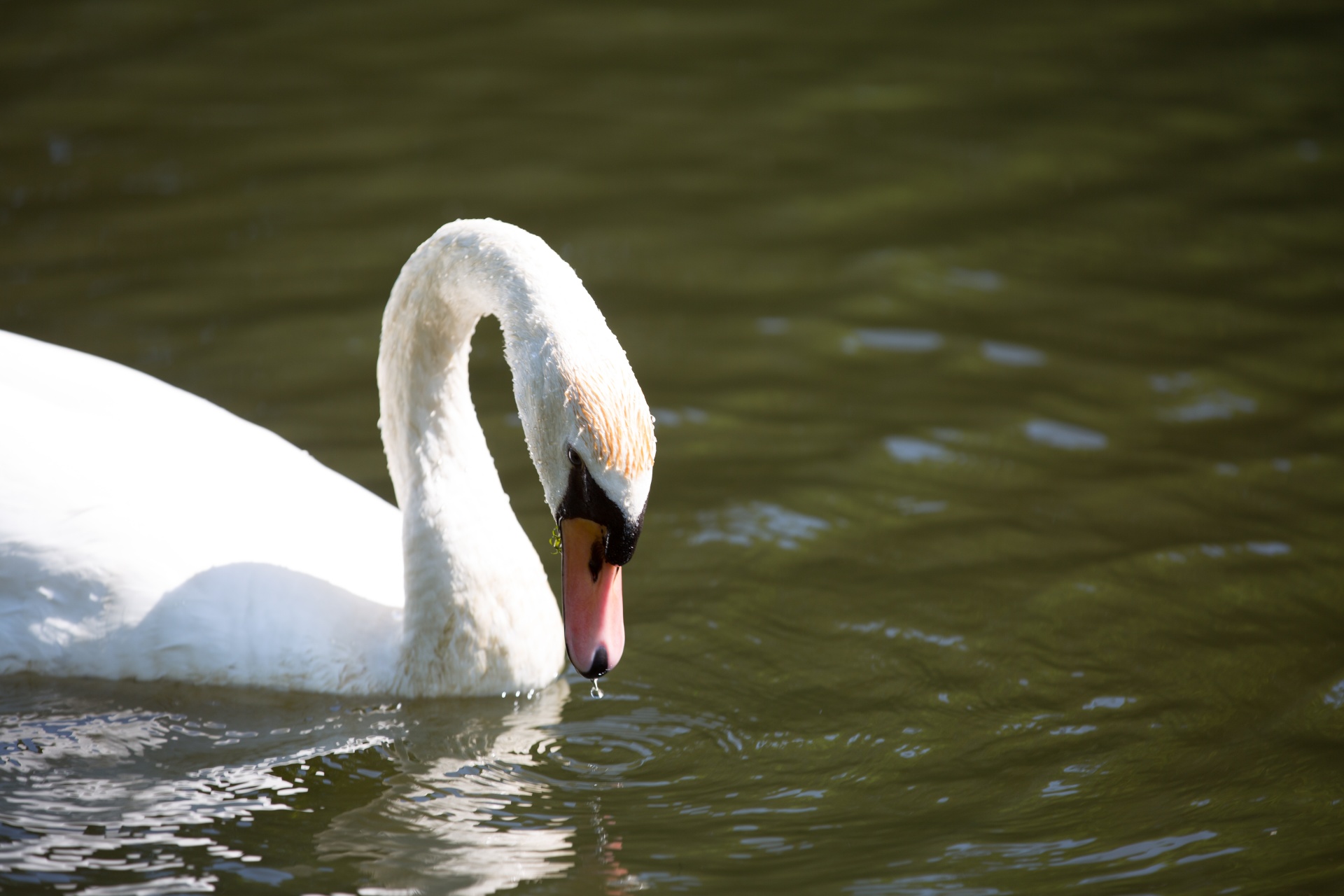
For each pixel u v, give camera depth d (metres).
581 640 8.27
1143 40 21.42
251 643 9.29
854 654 10.01
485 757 8.91
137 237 15.57
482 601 9.31
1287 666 9.76
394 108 18.95
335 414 12.76
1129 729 9.12
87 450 9.50
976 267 15.74
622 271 15.57
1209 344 14.22
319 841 8.04
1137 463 12.35
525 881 7.71
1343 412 12.99
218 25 21.25
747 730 9.19
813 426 12.99
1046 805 8.39
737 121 18.92
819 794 8.53
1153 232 16.38
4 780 8.47
